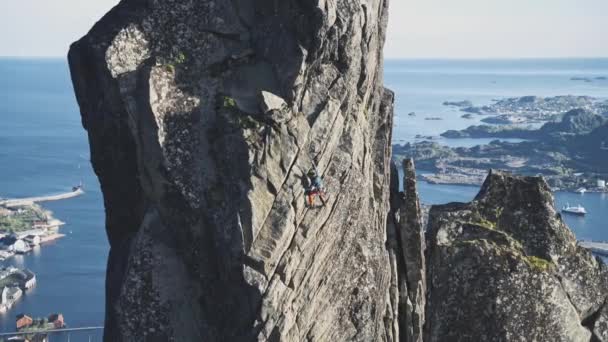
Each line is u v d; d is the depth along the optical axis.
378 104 28.03
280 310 21.12
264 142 21.89
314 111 23.14
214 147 22.56
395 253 27.42
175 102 23.31
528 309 27.45
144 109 23.09
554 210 29.64
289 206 21.48
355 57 24.33
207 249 22.38
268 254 20.97
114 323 23.73
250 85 23.42
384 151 27.73
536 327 27.48
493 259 27.73
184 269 23.03
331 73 23.80
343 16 23.52
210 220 21.95
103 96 24.20
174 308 22.81
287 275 21.33
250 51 23.95
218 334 22.33
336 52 23.77
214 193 22.14
